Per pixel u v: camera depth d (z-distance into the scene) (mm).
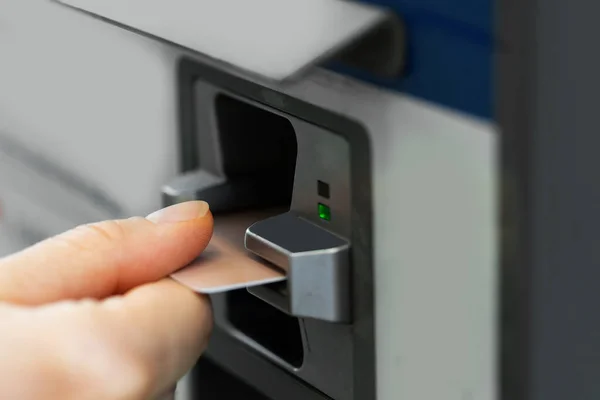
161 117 1180
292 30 833
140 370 876
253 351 1133
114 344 868
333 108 919
